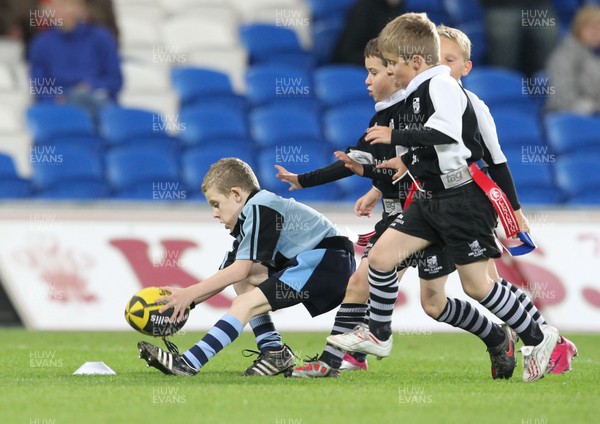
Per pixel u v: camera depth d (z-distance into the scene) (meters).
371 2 49.84
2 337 32.75
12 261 35.69
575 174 45.16
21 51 50.38
